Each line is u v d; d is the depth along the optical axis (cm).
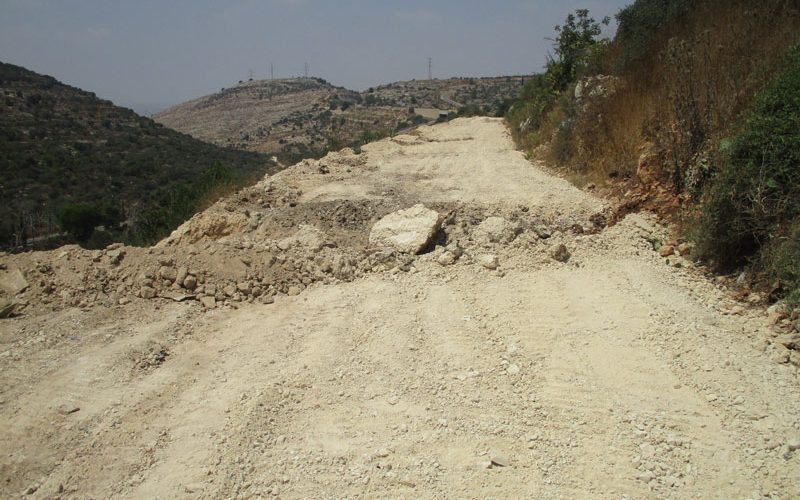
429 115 7000
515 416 434
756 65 815
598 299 609
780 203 604
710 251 673
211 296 642
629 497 349
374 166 1364
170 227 1138
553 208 882
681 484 357
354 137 6594
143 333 562
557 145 1281
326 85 12925
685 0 1190
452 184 1127
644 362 490
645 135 953
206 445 403
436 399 455
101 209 2667
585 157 1120
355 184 1153
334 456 393
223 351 537
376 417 435
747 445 387
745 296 598
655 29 1220
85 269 661
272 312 619
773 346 499
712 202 668
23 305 608
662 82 992
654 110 957
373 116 7569
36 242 2209
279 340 552
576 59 1683
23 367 500
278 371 495
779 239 588
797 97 638
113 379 484
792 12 902
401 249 741
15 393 463
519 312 591
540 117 1686
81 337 554
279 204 1009
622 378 471
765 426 402
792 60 732
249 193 1045
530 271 693
